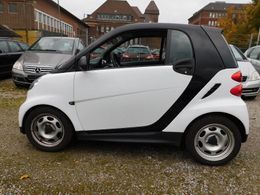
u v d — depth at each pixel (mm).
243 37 37062
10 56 9477
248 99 7242
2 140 3932
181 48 3186
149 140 3338
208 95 3170
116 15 78125
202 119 3215
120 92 3250
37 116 3502
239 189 2842
